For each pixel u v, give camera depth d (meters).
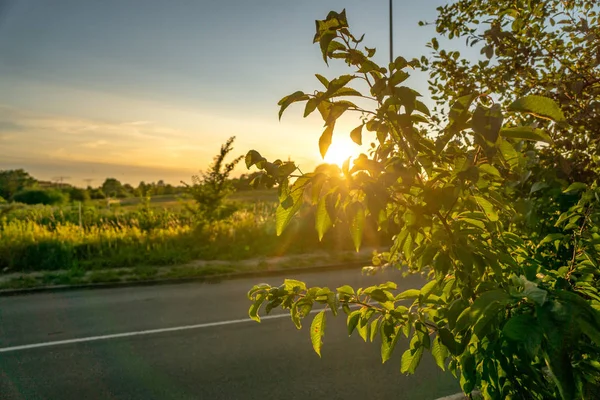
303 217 15.22
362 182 1.36
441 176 1.46
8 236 12.40
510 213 1.94
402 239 1.68
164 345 6.43
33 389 5.11
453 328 1.55
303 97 1.47
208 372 5.50
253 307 1.79
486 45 2.82
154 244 13.99
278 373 5.43
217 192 15.22
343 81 1.43
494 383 1.64
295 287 1.79
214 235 14.77
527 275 1.53
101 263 12.23
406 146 1.49
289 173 1.39
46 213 19.22
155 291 9.98
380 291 1.77
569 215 1.90
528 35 2.97
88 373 5.51
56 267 11.86
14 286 10.05
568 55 2.99
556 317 1.00
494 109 1.16
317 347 1.76
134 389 5.08
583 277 1.71
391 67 1.41
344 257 13.62
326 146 1.51
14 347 6.39
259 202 19.50
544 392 1.55
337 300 1.62
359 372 5.42
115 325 7.39
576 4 3.13
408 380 5.17
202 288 10.29
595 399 1.60
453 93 3.36
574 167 2.51
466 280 1.58
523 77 2.89
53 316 7.95
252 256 13.82
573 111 2.57
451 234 1.48
